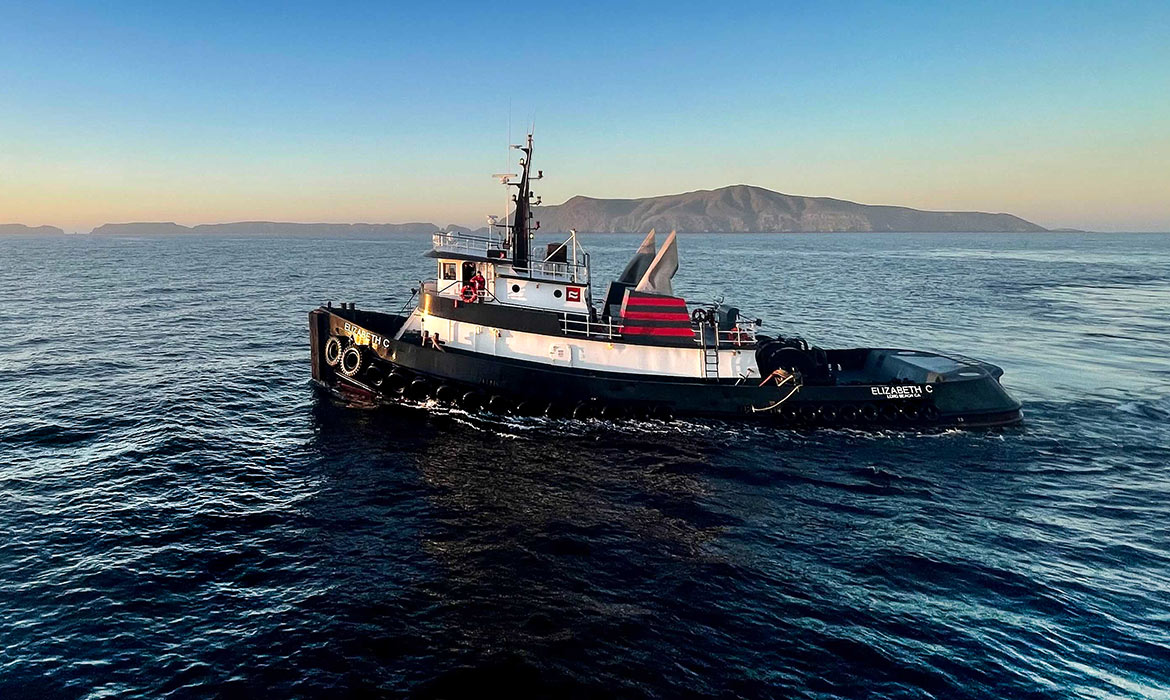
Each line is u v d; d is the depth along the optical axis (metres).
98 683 9.42
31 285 64.06
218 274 82.81
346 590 11.95
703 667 10.05
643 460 18.64
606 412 21.31
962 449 19.78
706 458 18.86
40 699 9.07
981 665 10.10
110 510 14.74
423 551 13.43
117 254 144.00
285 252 165.25
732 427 21.20
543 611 11.43
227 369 28.42
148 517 14.48
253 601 11.54
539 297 22.78
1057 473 18.02
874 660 10.23
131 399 23.31
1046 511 15.69
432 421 21.34
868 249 190.88
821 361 22.88
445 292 23.00
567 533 14.30
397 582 12.25
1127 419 22.77
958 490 16.91
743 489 16.86
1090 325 43.38
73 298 53.12
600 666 10.05
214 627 10.78
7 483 15.98
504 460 18.42
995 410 21.67
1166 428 21.83
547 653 10.32
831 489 16.92
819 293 61.59
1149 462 18.84
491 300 22.53
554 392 21.36
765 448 19.70
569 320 21.69
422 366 22.03
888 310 49.97
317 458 18.36
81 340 34.34
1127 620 11.25
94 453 18.17
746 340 22.06
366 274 87.69
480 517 15.01
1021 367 30.73
